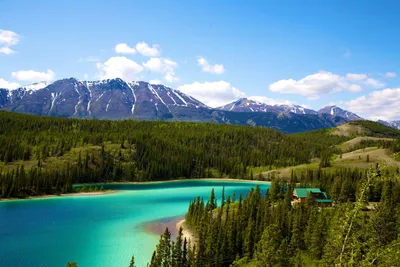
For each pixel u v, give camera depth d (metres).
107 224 121.06
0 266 81.50
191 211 121.50
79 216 132.25
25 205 151.12
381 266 25.34
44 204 154.62
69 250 93.50
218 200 176.25
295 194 142.88
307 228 84.25
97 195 182.88
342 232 25.38
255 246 80.56
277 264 67.44
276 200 141.88
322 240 74.88
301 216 91.56
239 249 85.06
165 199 177.38
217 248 80.00
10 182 166.62
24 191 170.00
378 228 63.25
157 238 105.44
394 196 120.06
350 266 24.00
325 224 80.25
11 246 95.56
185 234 109.31
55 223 121.00
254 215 103.31
